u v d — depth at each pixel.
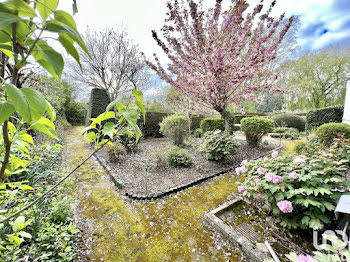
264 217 1.91
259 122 4.63
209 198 2.34
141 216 1.96
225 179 2.95
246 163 2.20
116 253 1.47
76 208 2.04
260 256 1.37
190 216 1.96
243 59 3.82
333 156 1.99
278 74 3.98
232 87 4.19
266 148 4.86
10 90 0.35
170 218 1.93
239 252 1.49
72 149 4.54
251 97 4.65
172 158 3.49
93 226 1.77
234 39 3.51
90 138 0.85
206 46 3.46
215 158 3.57
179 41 4.02
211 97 4.18
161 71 4.37
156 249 1.52
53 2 0.41
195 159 4.00
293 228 1.67
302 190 1.50
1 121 0.35
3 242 0.99
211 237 1.66
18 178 1.96
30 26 0.37
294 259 0.87
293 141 5.79
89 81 7.95
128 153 4.42
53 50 0.42
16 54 0.38
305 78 10.09
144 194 2.39
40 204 1.66
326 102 9.68
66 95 8.57
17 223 0.90
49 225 1.43
